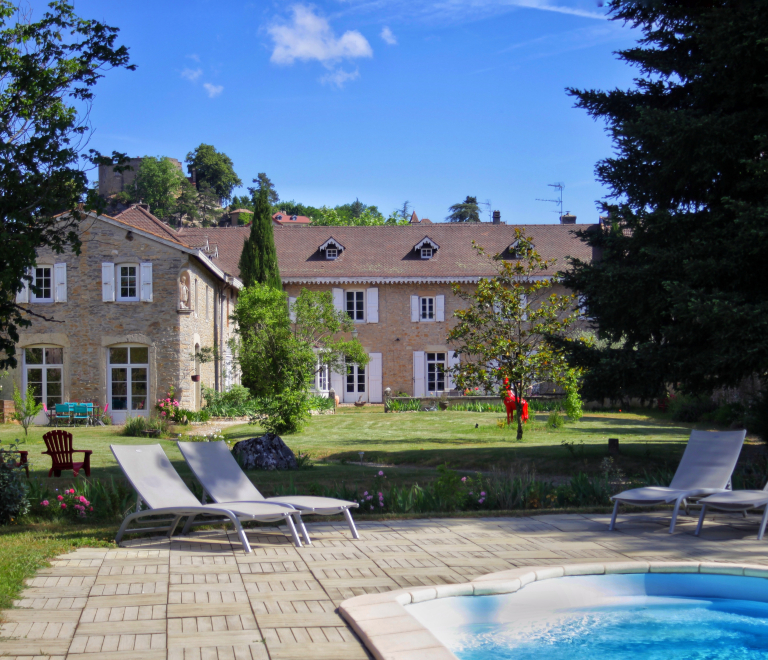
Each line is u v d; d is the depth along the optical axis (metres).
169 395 24.69
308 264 35.94
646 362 12.88
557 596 5.63
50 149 9.80
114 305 25.38
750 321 10.99
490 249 37.00
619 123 13.80
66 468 12.98
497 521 8.53
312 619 4.72
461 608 5.28
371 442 18.95
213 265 27.55
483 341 20.69
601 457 14.71
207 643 4.27
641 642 4.91
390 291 35.47
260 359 20.08
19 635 4.39
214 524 8.18
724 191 13.04
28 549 6.76
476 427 22.19
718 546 7.01
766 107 12.37
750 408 15.99
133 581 5.68
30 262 9.56
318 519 8.71
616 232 14.44
